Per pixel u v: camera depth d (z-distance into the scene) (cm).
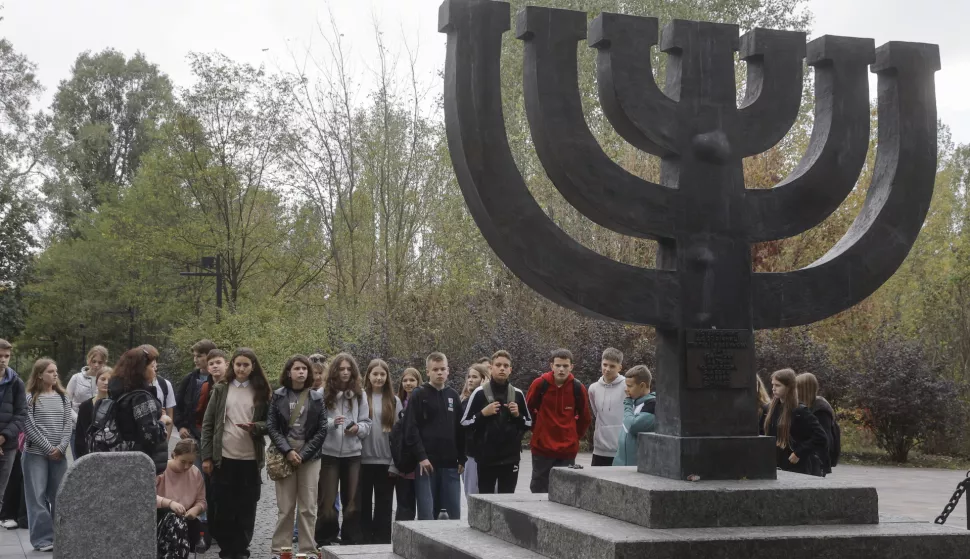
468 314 2394
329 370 887
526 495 581
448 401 879
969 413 2017
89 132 4672
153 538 496
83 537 486
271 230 3203
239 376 857
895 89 559
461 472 886
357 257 3167
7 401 920
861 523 487
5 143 4028
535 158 2564
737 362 522
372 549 609
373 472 891
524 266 500
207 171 3088
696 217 527
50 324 4822
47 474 915
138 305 3753
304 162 3127
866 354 2028
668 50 539
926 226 3603
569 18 512
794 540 446
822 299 543
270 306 2791
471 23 499
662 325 517
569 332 2217
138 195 3441
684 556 433
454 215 2695
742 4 2869
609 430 854
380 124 2977
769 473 512
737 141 534
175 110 3219
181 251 3200
